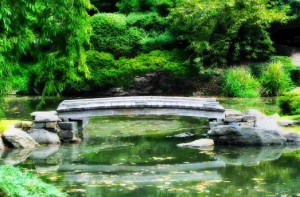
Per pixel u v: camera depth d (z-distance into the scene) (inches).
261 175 366.0
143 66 899.4
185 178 359.3
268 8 986.1
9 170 279.7
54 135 489.7
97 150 456.1
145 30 972.6
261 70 892.6
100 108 510.9
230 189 328.8
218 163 405.1
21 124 497.4
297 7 991.0
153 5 1008.2
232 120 502.9
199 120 625.9
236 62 925.2
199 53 898.7
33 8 285.0
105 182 346.6
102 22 948.6
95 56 912.3
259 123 493.7
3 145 459.8
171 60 909.2
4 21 272.7
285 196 311.7
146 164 403.5
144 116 659.4
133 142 494.6
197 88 886.4
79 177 360.5
